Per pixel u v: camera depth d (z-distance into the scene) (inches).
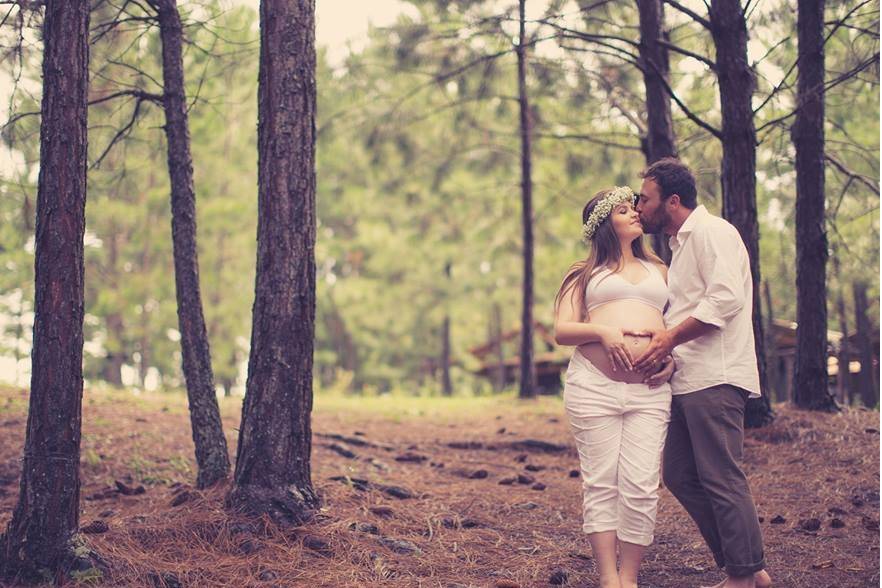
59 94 158.9
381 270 1062.4
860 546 181.6
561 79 380.8
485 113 563.2
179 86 231.1
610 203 152.6
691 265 147.3
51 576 154.6
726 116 284.8
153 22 233.9
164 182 722.8
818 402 312.0
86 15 162.1
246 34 293.6
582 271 153.2
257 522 182.9
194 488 220.1
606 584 140.6
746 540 139.8
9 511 213.0
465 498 229.0
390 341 1258.6
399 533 192.4
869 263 397.4
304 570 165.5
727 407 142.8
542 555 181.2
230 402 448.1
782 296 551.5
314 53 198.7
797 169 321.1
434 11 363.3
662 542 191.6
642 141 352.8
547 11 278.1
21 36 212.1
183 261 225.5
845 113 378.9
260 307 193.6
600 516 143.8
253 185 890.7
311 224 195.9
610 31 350.6
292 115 194.4
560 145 498.6
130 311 842.8
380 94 456.1
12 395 361.1
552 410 445.4
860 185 390.0
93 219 710.5
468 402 528.4
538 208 705.0
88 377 1096.8
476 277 949.8
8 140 239.3
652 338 144.6
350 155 914.1
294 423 191.6
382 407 480.7
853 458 257.9
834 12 319.9
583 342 147.2
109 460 265.3
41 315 158.7
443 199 729.6
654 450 144.0
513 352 1160.2
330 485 217.0
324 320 1330.0
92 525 179.6
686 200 150.9
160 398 426.9
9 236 378.3
